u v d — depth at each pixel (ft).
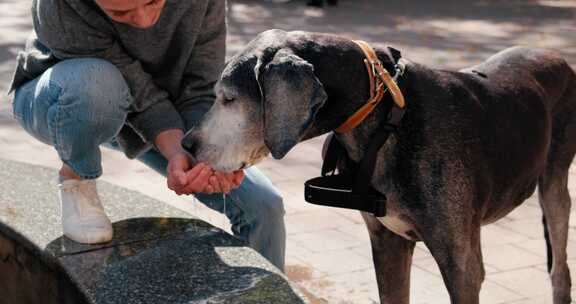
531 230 14.08
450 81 8.22
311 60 7.52
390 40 29.94
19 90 9.20
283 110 7.12
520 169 8.78
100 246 8.89
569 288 10.88
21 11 34.32
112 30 8.68
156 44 8.95
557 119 10.16
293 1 38.11
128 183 15.84
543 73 9.64
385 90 7.70
